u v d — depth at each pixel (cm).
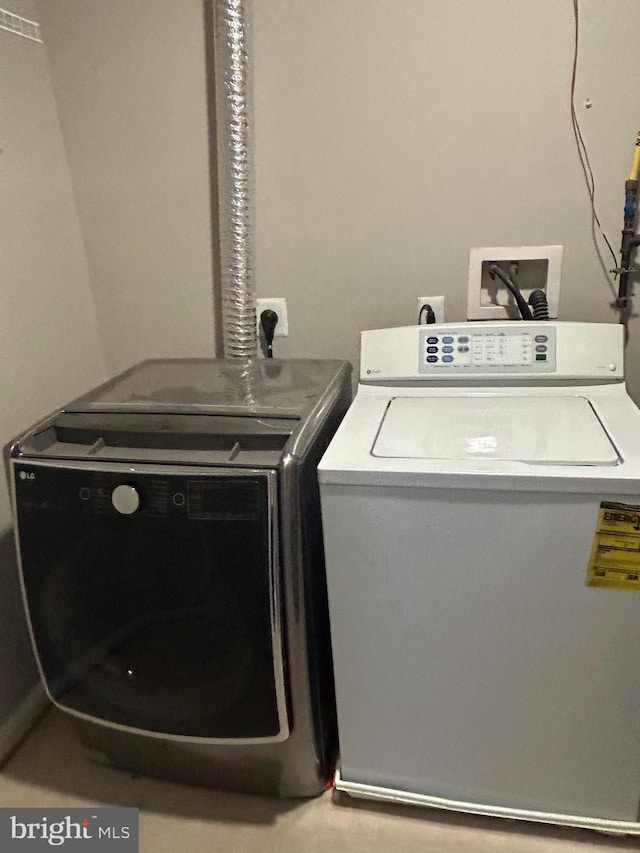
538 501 100
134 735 133
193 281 174
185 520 107
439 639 113
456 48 140
